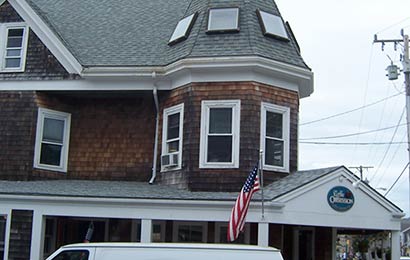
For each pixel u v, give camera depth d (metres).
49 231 17.09
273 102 16.25
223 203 13.80
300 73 16.53
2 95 17.55
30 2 18.02
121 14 19.78
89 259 9.40
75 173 17.58
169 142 16.69
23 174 16.91
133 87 17.05
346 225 14.16
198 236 16.70
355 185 14.34
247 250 9.61
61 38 17.66
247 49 15.88
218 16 16.83
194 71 16.09
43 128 17.42
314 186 14.00
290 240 17.59
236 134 15.65
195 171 15.64
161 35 18.39
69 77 17.25
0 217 16.16
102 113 17.88
